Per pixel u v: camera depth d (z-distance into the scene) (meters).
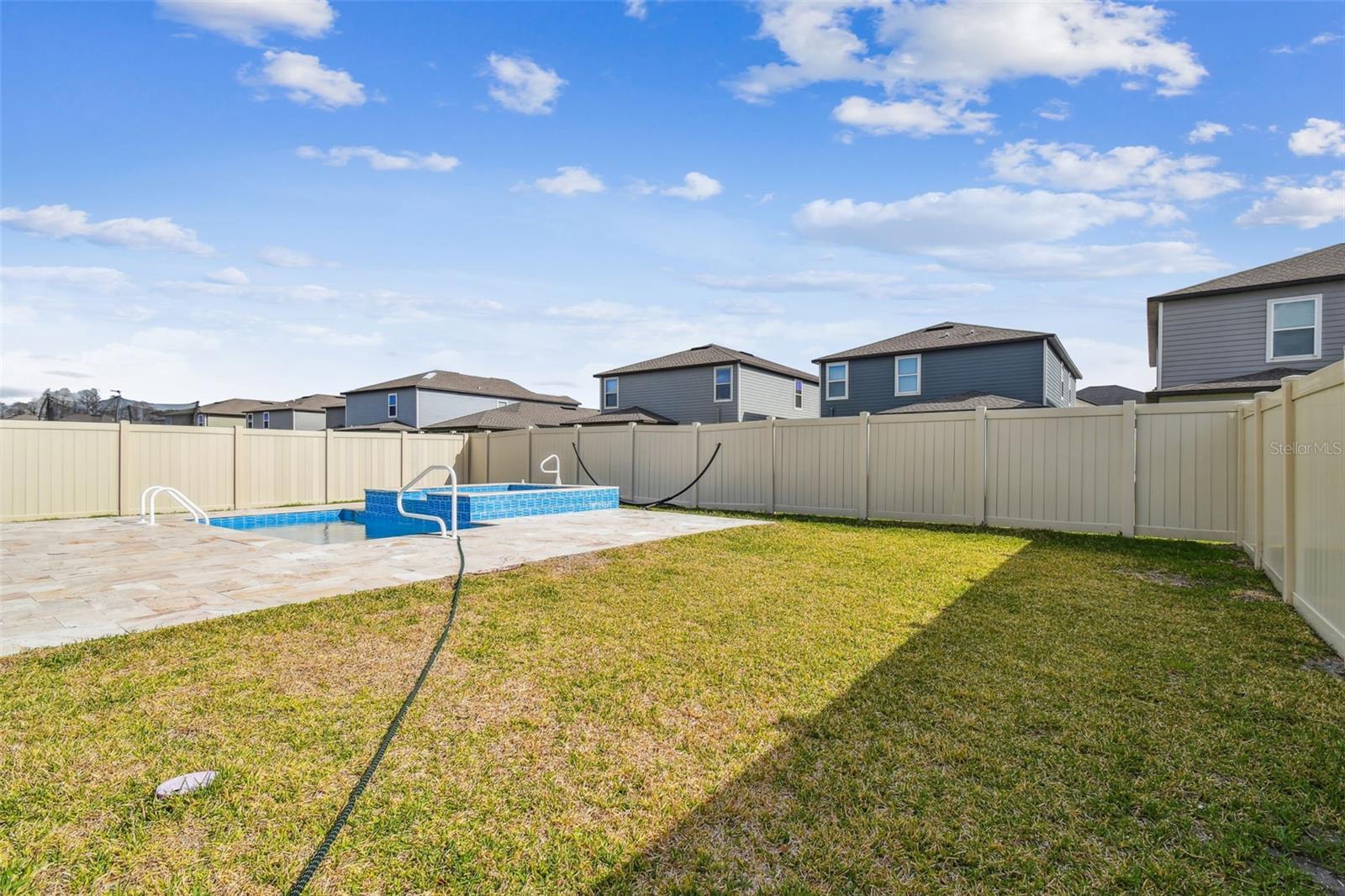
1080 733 2.54
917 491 9.39
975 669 3.24
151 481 10.71
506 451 15.27
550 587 4.92
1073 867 1.76
